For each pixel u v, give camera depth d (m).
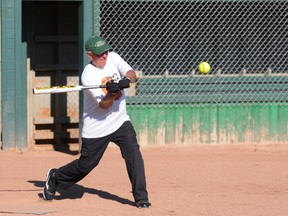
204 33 35.53
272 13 35.97
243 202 23.44
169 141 34.41
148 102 34.16
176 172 29.20
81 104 33.16
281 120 35.12
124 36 34.81
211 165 30.84
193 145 34.50
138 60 34.97
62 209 22.03
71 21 37.34
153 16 35.03
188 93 34.75
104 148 22.45
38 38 36.69
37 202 23.17
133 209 22.16
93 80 21.97
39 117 36.81
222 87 35.09
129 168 22.31
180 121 34.41
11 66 33.16
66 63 37.28
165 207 22.52
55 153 34.50
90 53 21.97
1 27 33.00
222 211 22.00
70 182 23.08
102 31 34.47
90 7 33.34
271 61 36.12
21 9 33.09
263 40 36.03
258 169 29.97
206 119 34.56
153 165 30.72
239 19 35.72
